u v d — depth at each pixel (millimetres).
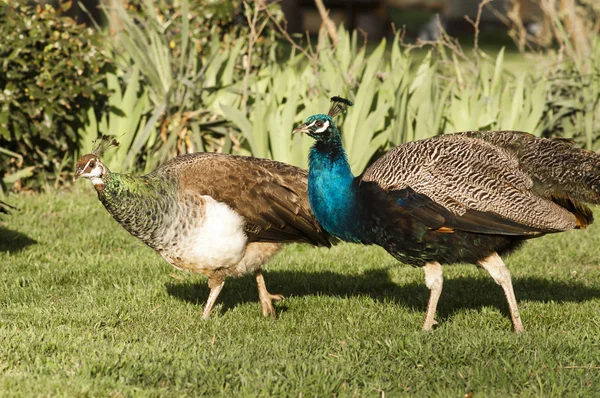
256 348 8172
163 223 8742
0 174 15031
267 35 17688
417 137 14852
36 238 12430
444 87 16906
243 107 15438
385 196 8281
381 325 9062
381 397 7102
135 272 11078
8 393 6809
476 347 8062
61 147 15375
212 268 9117
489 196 8148
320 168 8578
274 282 10938
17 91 14383
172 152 15461
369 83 14305
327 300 10102
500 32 43969
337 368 7590
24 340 8070
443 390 7191
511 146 8477
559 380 7266
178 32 16891
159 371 7414
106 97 15578
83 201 14469
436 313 9633
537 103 15109
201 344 8281
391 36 42031
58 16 15484
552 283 10836
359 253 12344
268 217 9148
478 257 8391
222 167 9148
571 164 8211
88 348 7980
